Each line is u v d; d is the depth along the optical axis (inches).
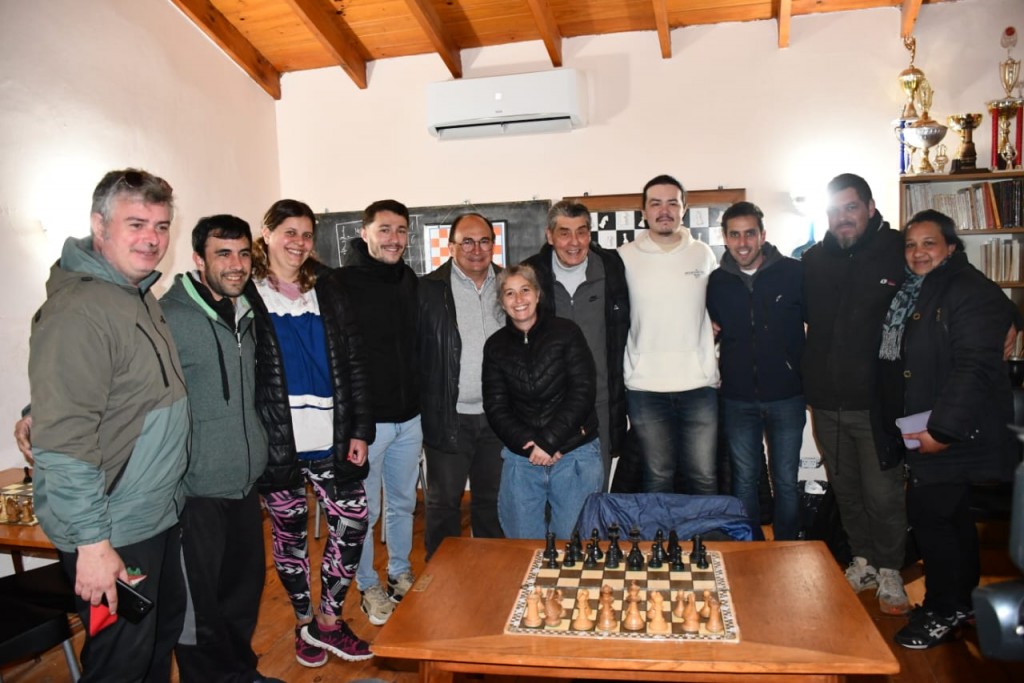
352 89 191.8
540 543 90.1
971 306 100.7
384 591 126.0
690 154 175.2
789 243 171.8
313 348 102.7
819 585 74.8
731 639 65.3
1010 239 161.6
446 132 183.9
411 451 123.6
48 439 65.6
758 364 122.0
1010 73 154.2
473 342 120.9
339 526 105.5
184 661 90.0
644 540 91.6
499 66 181.5
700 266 121.8
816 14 166.6
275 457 96.3
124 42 149.8
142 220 70.9
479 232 116.8
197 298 87.2
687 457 124.8
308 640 108.0
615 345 120.4
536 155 183.0
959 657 104.4
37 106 131.6
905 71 156.9
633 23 171.5
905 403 106.9
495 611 72.6
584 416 106.2
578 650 64.7
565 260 117.0
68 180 137.3
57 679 108.7
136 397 72.6
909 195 161.5
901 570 131.8
